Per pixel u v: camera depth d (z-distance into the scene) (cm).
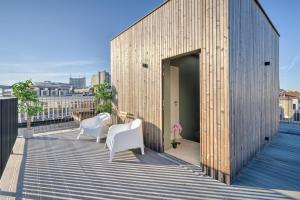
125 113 600
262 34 480
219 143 309
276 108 637
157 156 426
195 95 589
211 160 322
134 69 552
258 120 448
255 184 294
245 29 366
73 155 431
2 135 309
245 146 362
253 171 341
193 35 357
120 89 633
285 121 847
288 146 507
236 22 326
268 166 364
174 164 378
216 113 315
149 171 344
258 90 450
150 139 485
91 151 461
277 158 410
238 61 332
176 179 312
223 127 304
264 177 318
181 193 269
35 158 408
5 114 332
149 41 484
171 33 411
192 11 359
